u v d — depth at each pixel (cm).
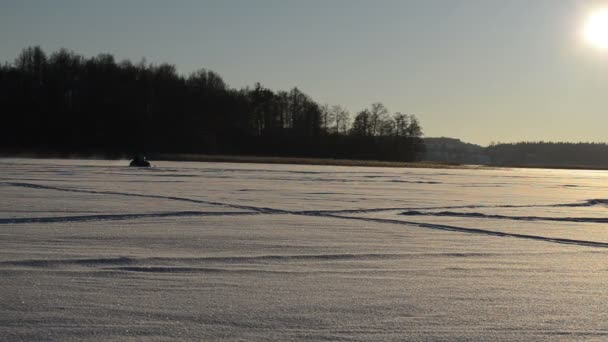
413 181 5284
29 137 11456
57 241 1391
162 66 13950
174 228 1677
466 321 800
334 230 1711
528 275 1109
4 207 2152
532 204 2972
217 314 805
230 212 2156
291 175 5728
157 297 882
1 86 11894
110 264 1118
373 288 972
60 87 12288
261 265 1148
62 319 768
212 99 13850
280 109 14900
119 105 12556
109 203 2391
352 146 14300
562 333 760
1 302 836
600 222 2139
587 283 1048
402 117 14862
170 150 12475
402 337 730
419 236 1623
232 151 13312
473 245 1480
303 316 806
